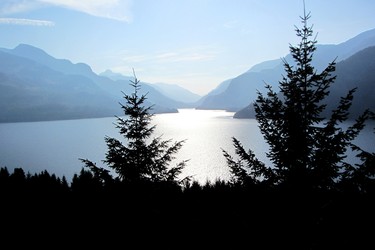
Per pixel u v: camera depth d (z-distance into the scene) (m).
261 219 10.08
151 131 14.03
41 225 28.53
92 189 13.76
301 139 10.03
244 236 10.13
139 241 12.73
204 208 24.53
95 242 13.58
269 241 9.70
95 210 13.41
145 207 13.06
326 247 9.02
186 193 28.31
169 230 14.09
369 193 9.30
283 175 10.31
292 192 9.92
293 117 10.15
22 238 26.53
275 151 10.34
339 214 9.38
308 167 10.09
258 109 11.09
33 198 38.00
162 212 13.52
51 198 37.78
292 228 9.62
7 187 42.59
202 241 18.55
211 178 103.56
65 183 45.62
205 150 172.12
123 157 13.29
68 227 25.92
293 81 10.46
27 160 173.62
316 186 9.84
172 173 14.05
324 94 10.15
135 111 13.68
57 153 194.62
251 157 11.15
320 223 9.42
